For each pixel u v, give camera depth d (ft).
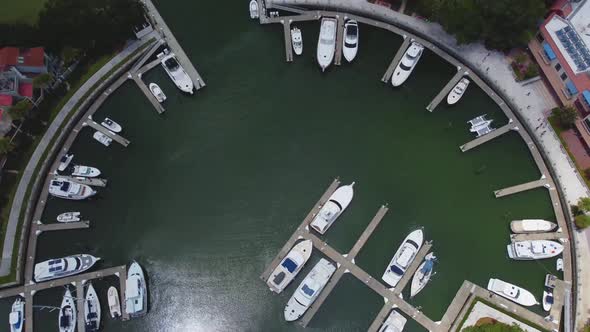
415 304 180.04
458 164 202.08
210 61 218.38
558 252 181.27
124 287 183.83
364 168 203.31
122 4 206.39
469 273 184.65
